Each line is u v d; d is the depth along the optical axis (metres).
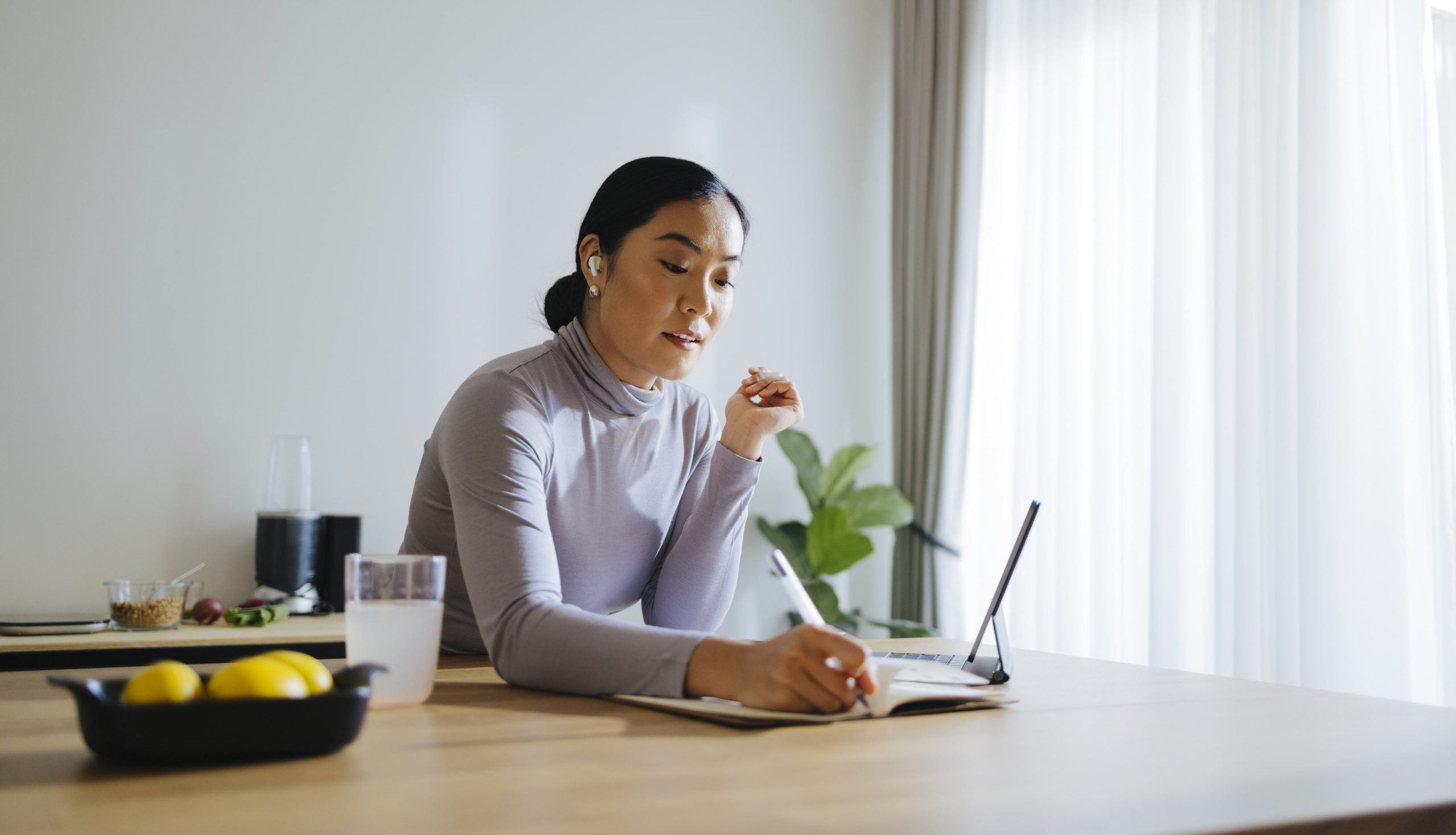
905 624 3.33
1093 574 2.96
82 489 2.70
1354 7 2.44
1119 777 0.63
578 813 0.52
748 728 0.76
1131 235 2.95
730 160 3.60
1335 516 2.40
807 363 3.68
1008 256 3.43
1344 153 2.45
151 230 2.79
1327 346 2.43
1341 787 0.62
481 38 3.21
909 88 3.74
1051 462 3.16
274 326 2.91
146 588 2.38
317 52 2.99
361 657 0.82
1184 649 2.72
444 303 3.12
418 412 3.07
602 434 1.28
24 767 0.61
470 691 0.93
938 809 0.55
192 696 0.64
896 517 3.39
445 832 0.48
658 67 3.48
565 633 0.91
